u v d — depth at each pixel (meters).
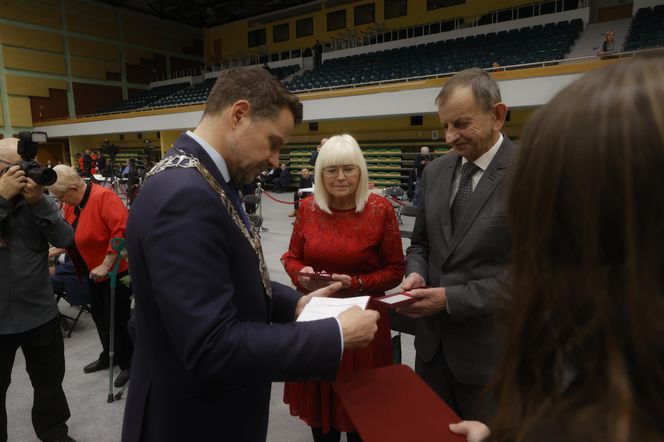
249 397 0.98
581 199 0.34
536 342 0.39
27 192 1.73
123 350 2.68
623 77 0.35
